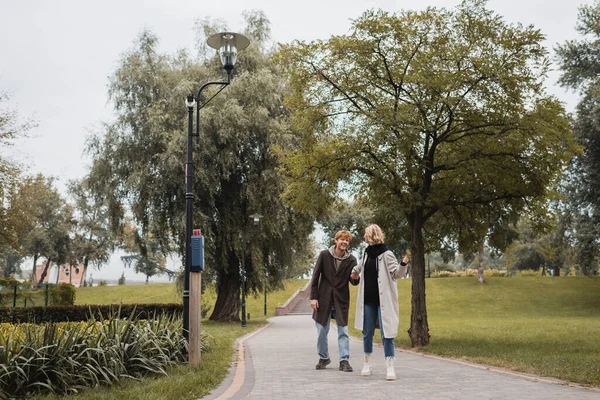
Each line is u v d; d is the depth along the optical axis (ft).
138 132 88.28
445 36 42.63
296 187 48.03
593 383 20.92
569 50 111.55
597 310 132.46
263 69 90.38
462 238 51.16
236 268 102.06
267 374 25.50
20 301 107.45
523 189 43.93
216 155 86.33
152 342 27.02
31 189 111.96
